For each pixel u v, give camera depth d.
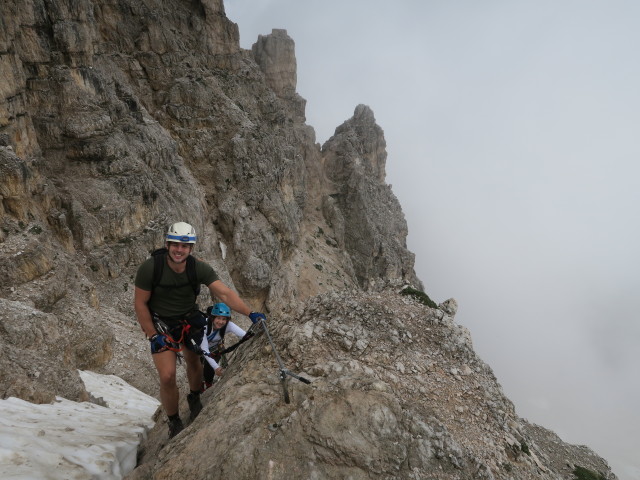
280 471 4.51
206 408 5.86
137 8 48.66
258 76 62.69
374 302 8.51
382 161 91.56
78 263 30.20
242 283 48.44
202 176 50.66
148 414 13.94
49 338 16.38
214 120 51.28
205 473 4.64
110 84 40.03
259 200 52.34
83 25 34.41
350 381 5.39
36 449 5.22
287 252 56.84
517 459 6.39
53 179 32.91
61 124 33.47
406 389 6.53
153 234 36.38
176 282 5.41
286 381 5.39
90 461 5.59
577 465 15.07
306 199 68.19
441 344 7.90
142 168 37.22
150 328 5.53
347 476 4.53
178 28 53.66
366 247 75.44
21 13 30.98
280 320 7.72
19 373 11.14
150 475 5.33
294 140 69.94
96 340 23.39
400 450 4.80
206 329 6.22
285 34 83.88
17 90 29.36
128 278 33.59
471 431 6.33
